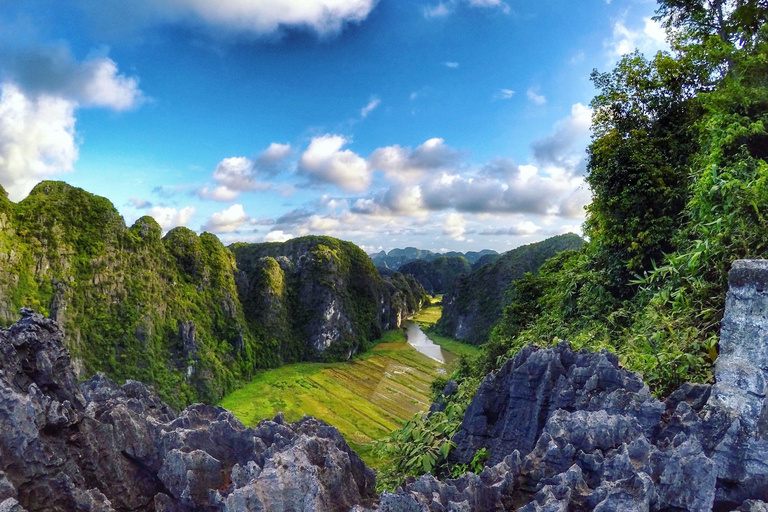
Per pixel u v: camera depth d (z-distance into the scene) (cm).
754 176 1025
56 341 524
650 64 1858
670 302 1105
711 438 498
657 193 1551
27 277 7000
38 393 460
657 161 1611
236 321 10050
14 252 6950
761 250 900
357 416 6719
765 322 511
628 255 1655
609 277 1703
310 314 11919
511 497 496
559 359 689
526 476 515
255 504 428
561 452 510
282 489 440
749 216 949
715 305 960
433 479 492
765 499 448
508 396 732
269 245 16000
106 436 507
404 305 16888
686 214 1377
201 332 9131
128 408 598
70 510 425
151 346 8044
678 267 1103
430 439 805
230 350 9550
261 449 547
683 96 1803
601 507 420
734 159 1237
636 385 606
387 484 785
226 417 627
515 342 2028
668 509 442
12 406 422
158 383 7769
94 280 7881
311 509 427
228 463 543
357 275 14500
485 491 480
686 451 453
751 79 1352
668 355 829
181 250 10244
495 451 685
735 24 1692
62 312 7138
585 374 643
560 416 554
